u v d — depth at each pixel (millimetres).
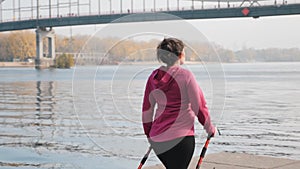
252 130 17047
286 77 75750
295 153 12531
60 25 106125
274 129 17375
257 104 29000
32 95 39188
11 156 11375
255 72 104312
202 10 85438
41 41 114188
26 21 113500
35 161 10703
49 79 73812
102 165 9758
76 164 10219
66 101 31797
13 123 19188
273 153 12469
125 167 9086
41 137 14898
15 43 144625
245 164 7012
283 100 32312
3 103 30703
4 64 145125
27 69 137875
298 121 20031
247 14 82875
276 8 81625
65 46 110625
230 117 21484
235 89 45969
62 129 16953
